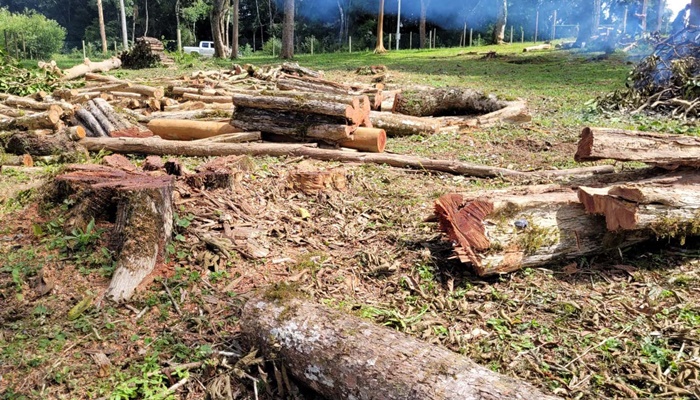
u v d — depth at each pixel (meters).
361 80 17.78
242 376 3.18
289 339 3.15
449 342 3.55
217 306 3.81
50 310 3.71
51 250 4.31
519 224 4.14
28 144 7.66
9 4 52.38
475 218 4.09
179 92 13.05
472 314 3.84
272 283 3.95
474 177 6.60
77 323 3.58
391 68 22.17
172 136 8.31
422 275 4.25
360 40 46.03
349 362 2.91
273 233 4.82
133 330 3.57
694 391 2.98
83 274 4.05
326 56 31.14
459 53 29.56
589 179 5.34
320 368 2.99
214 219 4.72
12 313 3.68
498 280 4.20
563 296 3.98
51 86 13.61
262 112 7.80
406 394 2.68
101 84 14.16
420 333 3.63
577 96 13.30
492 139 8.61
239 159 5.82
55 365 3.23
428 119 9.45
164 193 4.29
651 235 4.45
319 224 5.09
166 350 3.41
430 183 6.35
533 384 3.15
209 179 5.17
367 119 8.07
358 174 6.47
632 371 3.22
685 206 4.21
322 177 5.65
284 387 3.19
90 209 4.52
